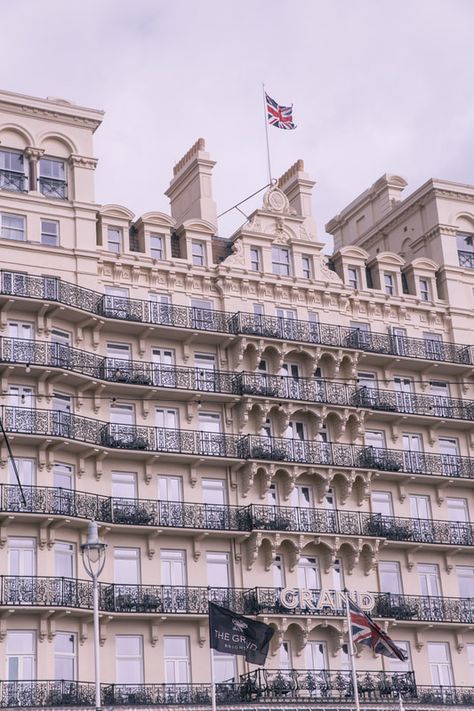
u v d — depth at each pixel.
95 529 66.50
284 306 97.06
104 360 88.25
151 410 90.06
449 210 108.06
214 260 97.06
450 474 98.56
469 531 97.75
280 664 87.81
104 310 89.00
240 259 96.25
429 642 93.94
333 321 98.62
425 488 98.38
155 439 88.56
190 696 83.81
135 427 88.12
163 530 86.31
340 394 96.00
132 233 94.00
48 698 78.69
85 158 92.19
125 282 91.69
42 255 88.44
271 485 92.56
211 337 92.50
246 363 93.88
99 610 82.56
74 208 90.56
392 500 97.00
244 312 94.06
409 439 99.56
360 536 92.31
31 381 85.00
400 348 99.88
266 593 87.94
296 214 100.19
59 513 81.94
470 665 94.69
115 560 85.69
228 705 83.62
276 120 102.44
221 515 89.06
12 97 90.75
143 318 90.56
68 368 85.19
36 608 79.19
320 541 91.12
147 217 93.75
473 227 109.12
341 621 89.56
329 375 96.62
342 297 99.38
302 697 86.19
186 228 95.25
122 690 82.06
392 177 115.06
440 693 91.88
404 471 96.56
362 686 88.44
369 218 116.88
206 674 85.31
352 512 93.38
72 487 85.31
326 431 95.88
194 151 102.69
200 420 91.62
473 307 105.56
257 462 90.62
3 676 78.50
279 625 87.44
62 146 92.44
